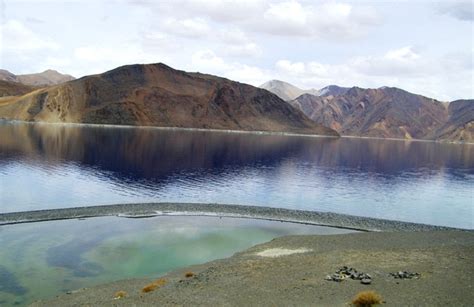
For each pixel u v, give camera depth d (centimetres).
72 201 5078
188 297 2081
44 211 4409
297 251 3216
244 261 2895
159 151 11531
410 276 2298
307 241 3550
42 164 7988
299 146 18425
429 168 11738
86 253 3203
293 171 9156
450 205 6091
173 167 8569
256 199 5772
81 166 7969
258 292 2123
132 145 12769
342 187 7231
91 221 4191
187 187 6406
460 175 10112
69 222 4116
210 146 14475
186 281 2412
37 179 6444
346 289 2103
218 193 6059
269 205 5428
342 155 14825
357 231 4300
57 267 2880
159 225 4150
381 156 15600
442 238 3650
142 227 4044
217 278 2438
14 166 7600
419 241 3538
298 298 1997
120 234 3762
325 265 2639
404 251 3008
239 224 4350
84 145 11925
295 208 5344
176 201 5359
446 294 1972
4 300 2323
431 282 2177
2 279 2619
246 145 16450
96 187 6025
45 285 2562
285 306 1891
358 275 2334
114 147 11831
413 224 4597
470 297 1925
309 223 4519
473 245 3191
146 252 3291
